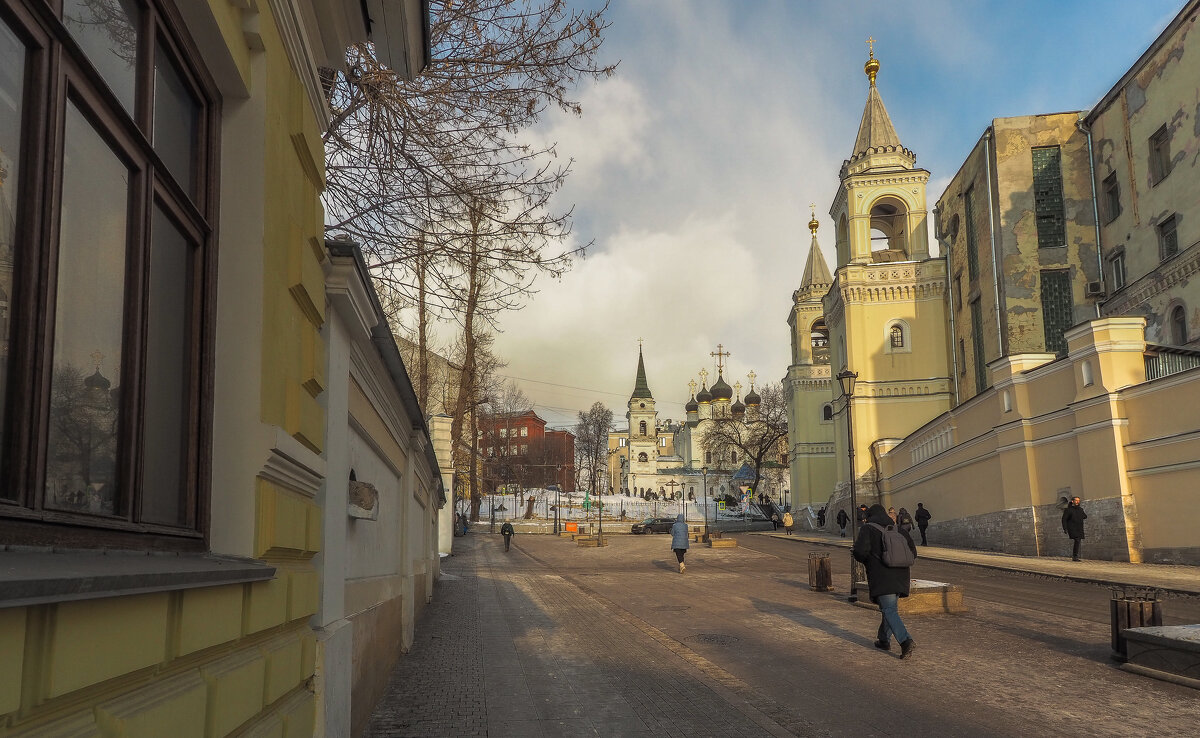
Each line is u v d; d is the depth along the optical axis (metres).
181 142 3.22
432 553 17.62
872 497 45.59
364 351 5.77
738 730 6.41
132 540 2.57
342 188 8.57
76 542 2.21
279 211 3.84
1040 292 36.56
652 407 123.00
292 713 3.65
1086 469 22.53
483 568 25.12
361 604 6.15
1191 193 28.66
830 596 16.12
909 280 47.31
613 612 14.10
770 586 18.50
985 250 39.59
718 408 112.88
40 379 2.05
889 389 46.94
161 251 2.93
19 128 1.96
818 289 66.56
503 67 8.69
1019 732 6.26
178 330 3.10
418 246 8.79
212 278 3.44
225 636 2.80
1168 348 21.73
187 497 3.15
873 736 6.23
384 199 8.62
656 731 6.39
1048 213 37.06
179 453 3.10
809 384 64.69
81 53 2.21
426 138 8.62
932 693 7.57
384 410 7.28
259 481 3.41
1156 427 20.30
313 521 4.27
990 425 28.11
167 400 2.98
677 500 94.25
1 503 1.88
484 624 12.59
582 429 108.56
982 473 28.92
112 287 2.48
